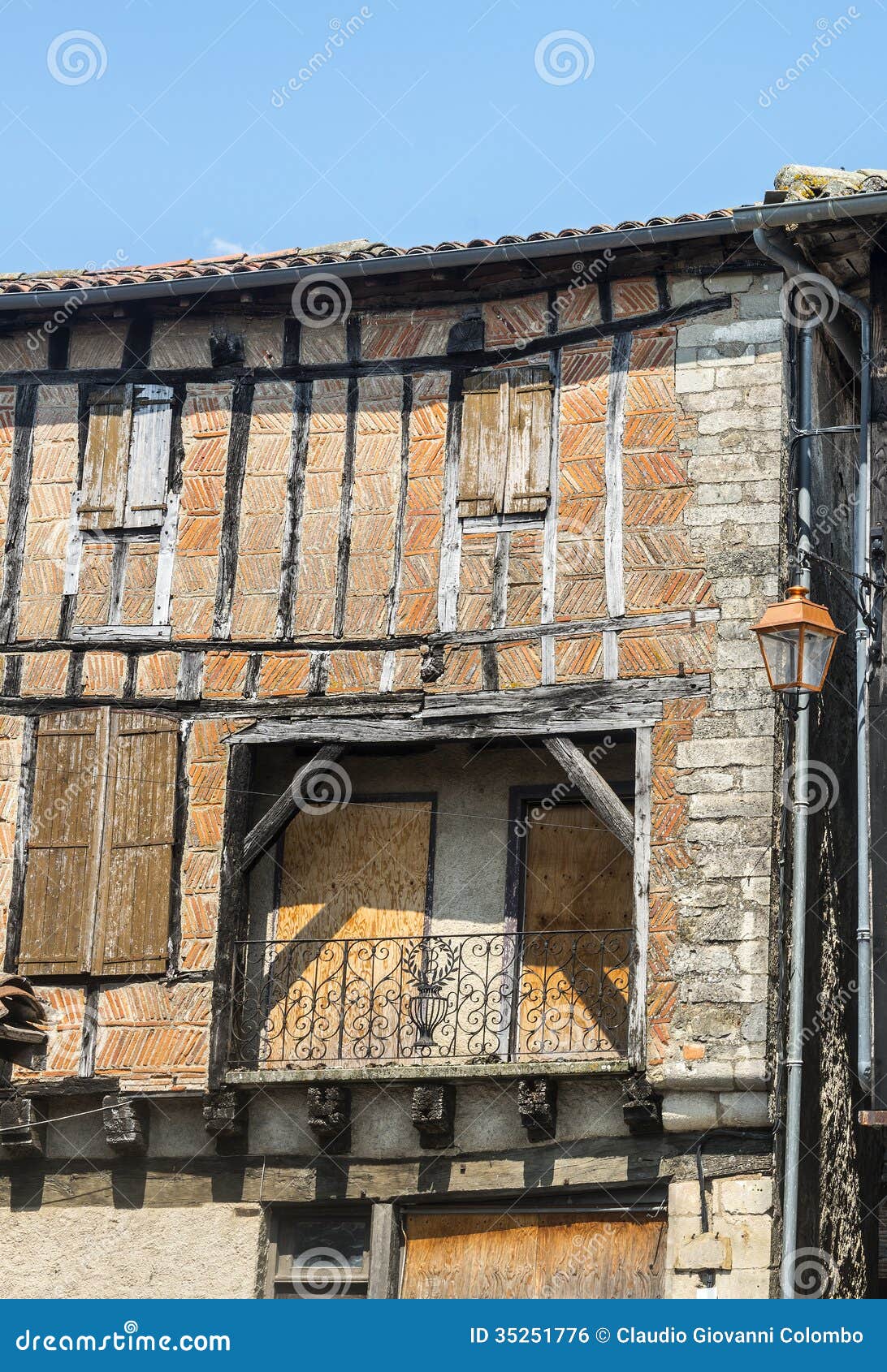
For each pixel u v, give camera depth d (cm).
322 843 1650
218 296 1688
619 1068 1470
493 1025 1563
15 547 1700
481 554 1606
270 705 1620
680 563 1559
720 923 1485
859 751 1472
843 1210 1612
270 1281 1548
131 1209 1573
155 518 1678
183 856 1608
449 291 1659
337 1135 1544
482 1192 1512
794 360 1606
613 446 1595
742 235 1584
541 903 1597
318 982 1612
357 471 1647
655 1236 1485
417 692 1594
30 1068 1534
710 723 1523
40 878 1628
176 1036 1570
